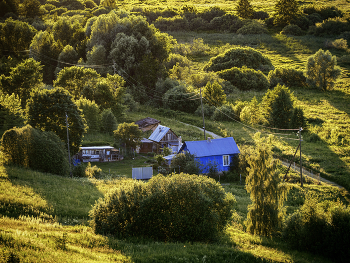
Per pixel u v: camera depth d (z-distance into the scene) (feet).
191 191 64.90
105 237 57.31
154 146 191.62
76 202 80.74
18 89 234.38
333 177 139.54
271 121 225.35
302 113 213.87
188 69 342.03
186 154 148.15
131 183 70.23
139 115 252.42
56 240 49.14
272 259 57.36
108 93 231.91
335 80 305.73
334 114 240.12
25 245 43.42
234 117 238.68
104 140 191.42
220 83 305.94
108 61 315.58
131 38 315.78
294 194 118.01
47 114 148.77
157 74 316.19
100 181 114.93
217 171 148.56
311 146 182.60
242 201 108.17
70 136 151.02
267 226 74.90
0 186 76.95
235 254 55.93
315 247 67.62
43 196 78.64
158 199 63.67
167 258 49.39
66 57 338.54
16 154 110.73
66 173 121.19
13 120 169.99
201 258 51.83
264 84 316.60
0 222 53.36
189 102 264.93
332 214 68.74
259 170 75.72
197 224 63.87
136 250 52.90
